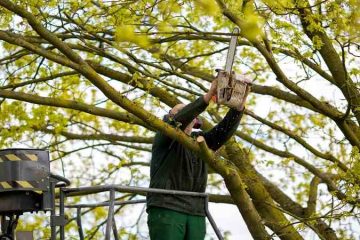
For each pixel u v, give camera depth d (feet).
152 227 29.37
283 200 52.42
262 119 47.16
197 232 29.84
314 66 44.83
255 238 39.96
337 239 44.04
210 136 31.42
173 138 29.63
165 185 29.78
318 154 46.11
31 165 28.84
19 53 45.55
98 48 41.96
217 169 37.11
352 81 43.06
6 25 38.22
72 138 54.75
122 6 38.06
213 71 50.93
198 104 29.60
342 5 36.81
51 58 33.55
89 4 40.96
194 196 29.86
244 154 47.42
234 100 29.71
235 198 39.11
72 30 40.96
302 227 37.91
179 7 34.19
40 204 28.94
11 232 29.27
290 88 40.65
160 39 42.73
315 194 51.55
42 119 48.62
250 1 33.99
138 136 56.34
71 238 48.06
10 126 48.70
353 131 46.09
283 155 51.60
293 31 36.58
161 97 44.29
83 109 42.34
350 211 37.11
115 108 53.21
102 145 55.67
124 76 44.96
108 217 27.94
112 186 28.30
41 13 37.93
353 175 36.86
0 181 28.73
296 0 36.58
